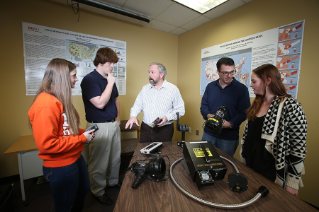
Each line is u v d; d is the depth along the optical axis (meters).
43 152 0.79
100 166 1.45
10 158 1.83
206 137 1.62
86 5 1.94
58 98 0.88
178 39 3.00
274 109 0.85
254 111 0.98
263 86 0.92
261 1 1.70
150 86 1.67
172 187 0.71
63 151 0.85
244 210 0.58
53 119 0.80
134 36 2.50
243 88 1.41
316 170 1.43
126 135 2.62
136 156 1.03
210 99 1.57
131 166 0.82
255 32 1.78
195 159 0.74
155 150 1.11
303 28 1.42
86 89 1.30
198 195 0.66
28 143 1.66
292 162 0.78
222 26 2.16
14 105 1.79
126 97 2.54
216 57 2.27
